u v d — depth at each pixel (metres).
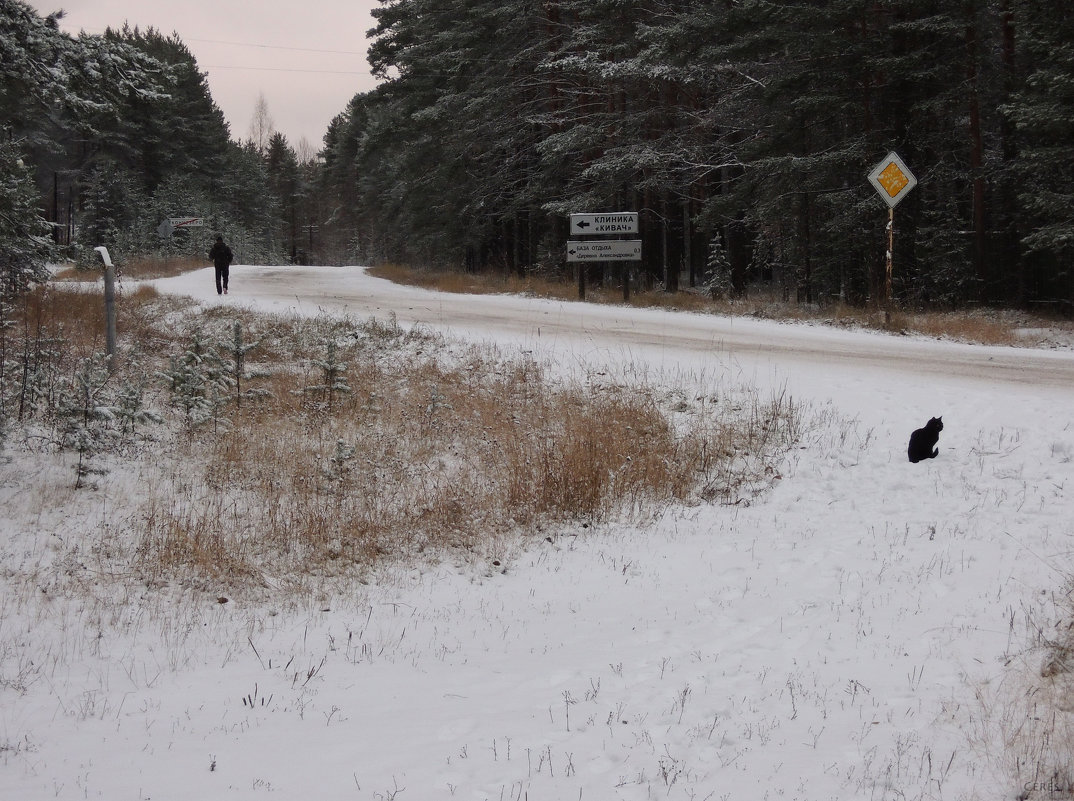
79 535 8.09
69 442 9.41
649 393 11.66
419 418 11.75
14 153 13.01
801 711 4.64
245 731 4.69
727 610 6.37
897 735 4.28
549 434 10.61
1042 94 19.92
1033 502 7.42
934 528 7.25
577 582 7.33
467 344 15.47
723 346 15.38
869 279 23.50
